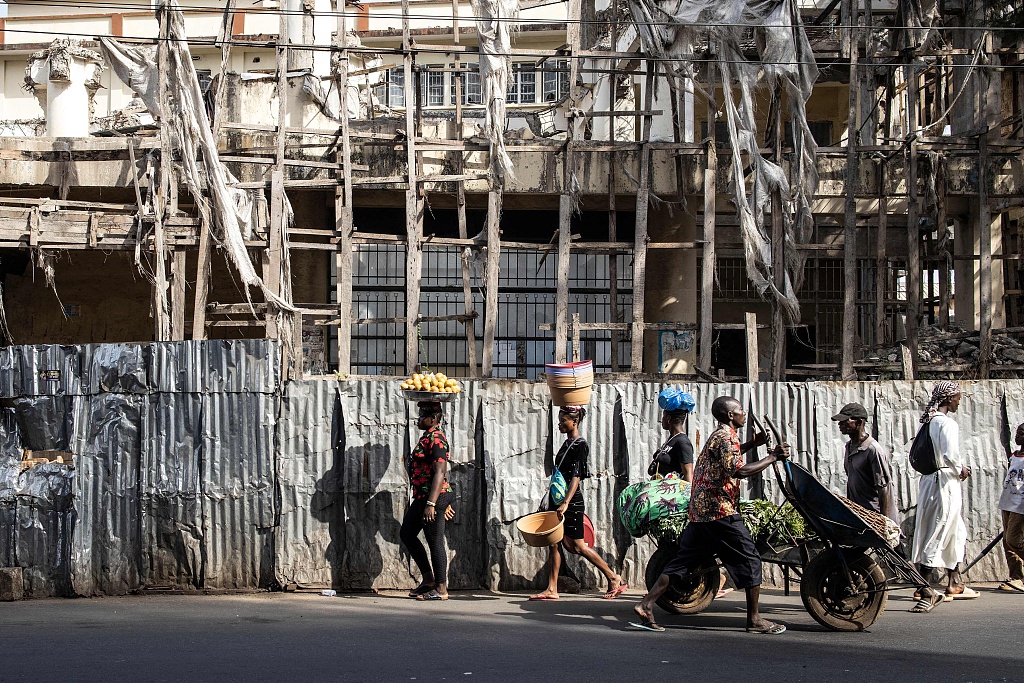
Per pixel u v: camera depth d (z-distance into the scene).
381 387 9.85
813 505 7.72
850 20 13.65
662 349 16.42
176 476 9.70
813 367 13.49
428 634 7.54
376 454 9.81
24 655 6.76
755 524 8.20
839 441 10.16
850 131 13.22
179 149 12.83
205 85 15.90
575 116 13.53
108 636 7.47
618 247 13.50
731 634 7.59
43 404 9.84
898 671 6.27
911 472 10.15
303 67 15.98
